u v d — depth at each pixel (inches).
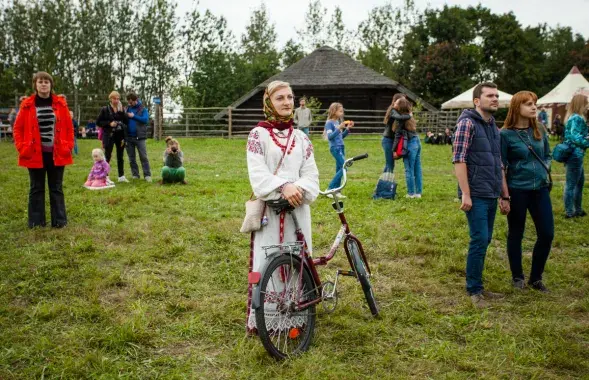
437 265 229.6
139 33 1894.7
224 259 238.2
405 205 363.3
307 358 147.7
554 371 145.7
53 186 281.3
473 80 2165.4
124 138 458.0
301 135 159.8
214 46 1828.2
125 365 143.9
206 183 461.7
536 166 201.8
